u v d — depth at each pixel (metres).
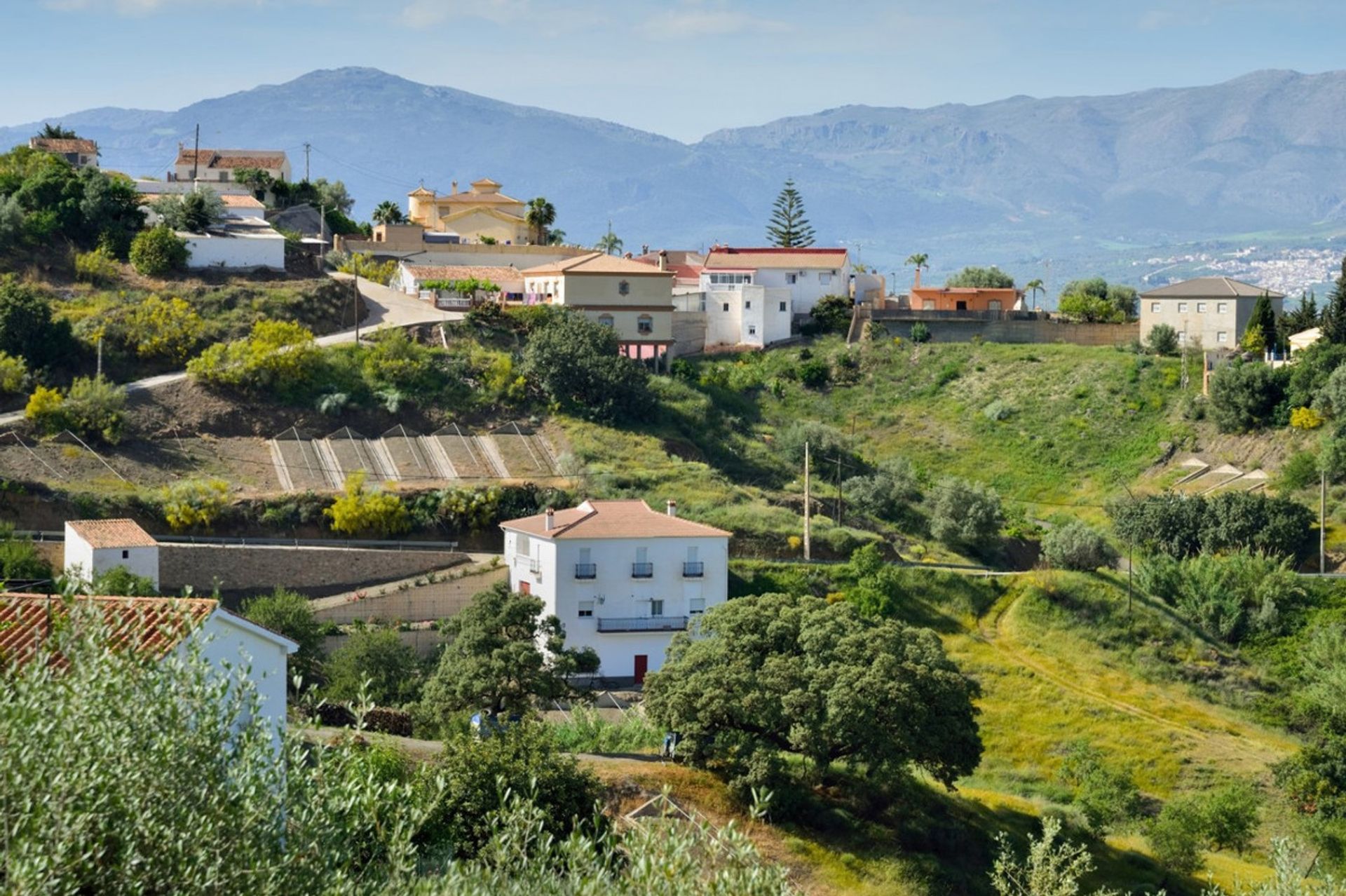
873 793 71.56
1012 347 162.88
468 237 196.00
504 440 121.19
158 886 25.48
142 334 124.06
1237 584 105.06
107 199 142.50
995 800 78.19
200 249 141.38
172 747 26.25
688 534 96.56
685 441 129.50
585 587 94.44
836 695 69.62
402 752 59.94
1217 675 98.88
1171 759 88.69
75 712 25.88
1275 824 82.00
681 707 71.25
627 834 31.61
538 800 51.56
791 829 67.06
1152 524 118.00
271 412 117.88
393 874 28.11
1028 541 125.81
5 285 121.56
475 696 72.06
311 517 104.00
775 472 131.00
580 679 92.88
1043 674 97.50
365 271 160.38
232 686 33.03
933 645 75.44
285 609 82.25
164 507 99.81
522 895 30.25
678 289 172.12
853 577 104.75
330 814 28.06
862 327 165.62
